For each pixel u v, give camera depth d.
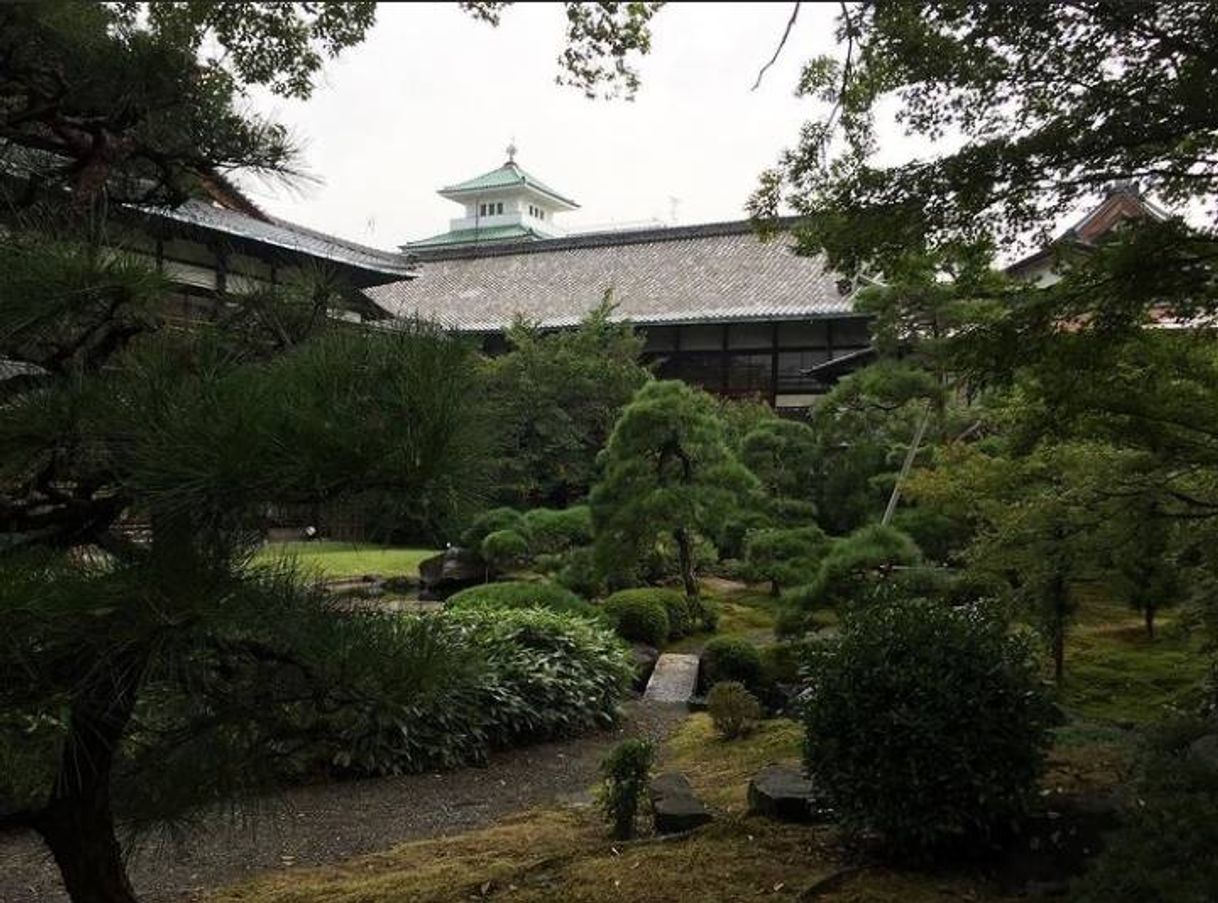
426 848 5.31
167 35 3.57
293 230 18.38
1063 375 4.23
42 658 2.09
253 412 2.07
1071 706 6.92
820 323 25.53
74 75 3.41
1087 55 3.58
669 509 10.94
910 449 11.66
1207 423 4.28
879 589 5.46
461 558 13.90
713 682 9.52
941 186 3.79
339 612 2.58
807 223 4.56
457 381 2.28
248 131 3.64
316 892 4.58
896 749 4.05
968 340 4.21
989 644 4.25
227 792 2.60
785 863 4.23
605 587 13.30
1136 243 3.71
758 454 14.96
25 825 2.73
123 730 2.61
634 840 4.82
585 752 7.91
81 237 2.38
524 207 42.72
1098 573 6.23
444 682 2.64
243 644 2.46
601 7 5.61
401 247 35.28
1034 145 3.61
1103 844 3.92
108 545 2.34
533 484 19.53
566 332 23.00
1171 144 3.60
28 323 2.14
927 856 4.08
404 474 2.11
